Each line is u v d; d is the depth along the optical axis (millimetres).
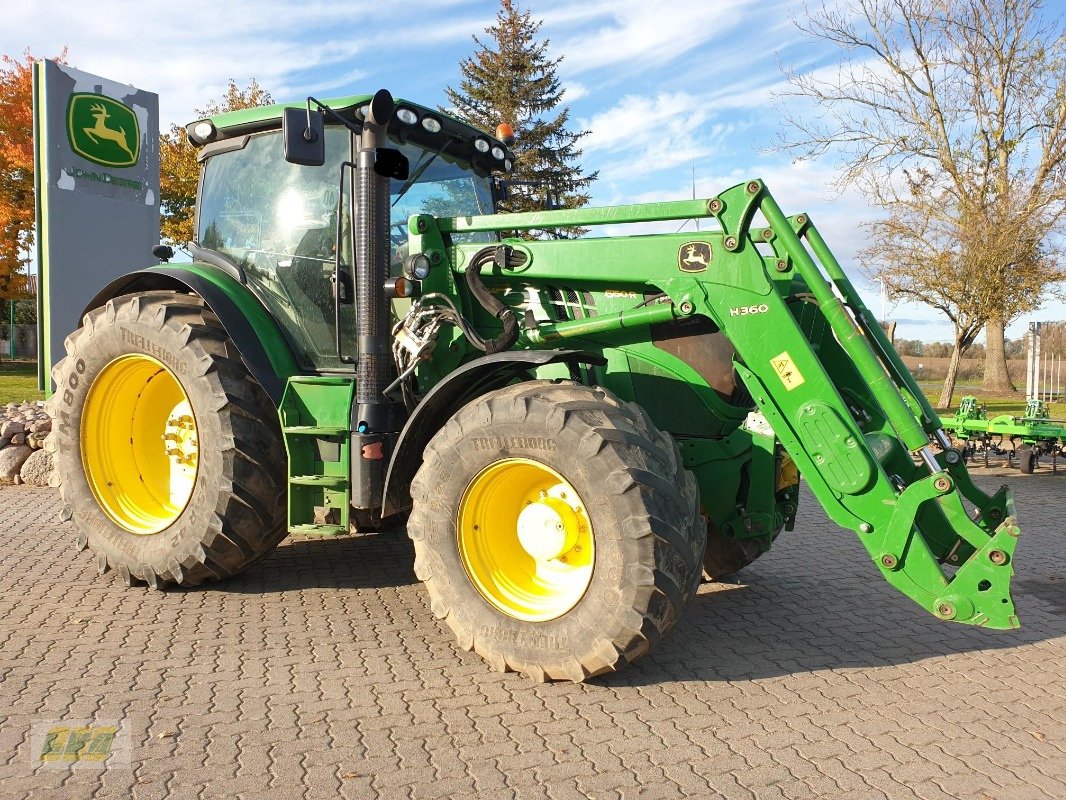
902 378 4113
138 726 3014
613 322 4008
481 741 2961
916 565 3453
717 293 3725
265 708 3186
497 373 4062
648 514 3242
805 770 2803
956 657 3900
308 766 2756
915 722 3193
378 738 2965
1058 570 5527
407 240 4652
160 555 4543
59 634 3947
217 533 4406
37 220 9312
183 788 2605
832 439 3539
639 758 2861
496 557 3723
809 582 5184
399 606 4469
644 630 3262
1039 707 3348
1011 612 3340
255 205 4945
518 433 3459
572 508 3537
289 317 4801
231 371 4480
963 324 19078
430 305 4316
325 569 5164
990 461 10953
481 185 5398
